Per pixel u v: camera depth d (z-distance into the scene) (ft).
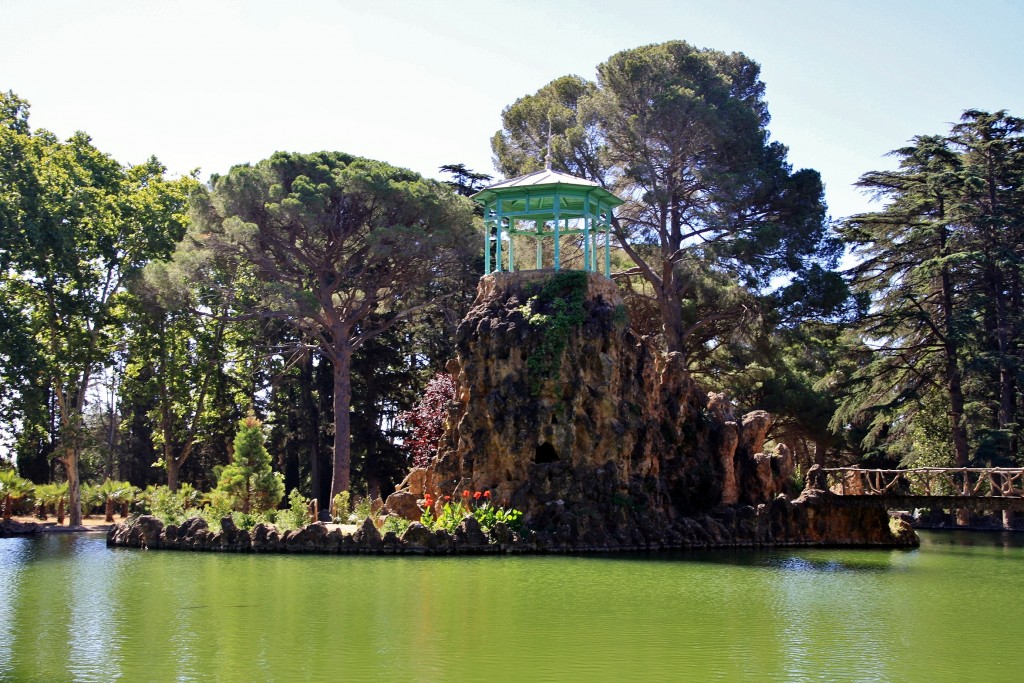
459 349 166.81
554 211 169.78
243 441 172.86
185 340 244.63
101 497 238.48
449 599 103.09
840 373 240.53
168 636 85.05
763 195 214.90
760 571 127.44
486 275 171.42
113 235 228.63
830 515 168.45
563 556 140.15
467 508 152.66
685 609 98.27
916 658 78.33
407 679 70.85
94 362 231.09
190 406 245.65
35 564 133.69
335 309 215.51
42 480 268.00
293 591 108.06
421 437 219.20
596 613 95.50
